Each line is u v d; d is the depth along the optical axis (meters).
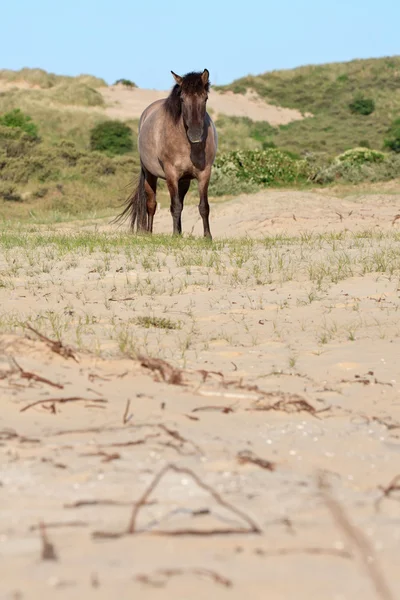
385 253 24.02
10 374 10.53
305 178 66.50
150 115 32.50
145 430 8.59
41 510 6.07
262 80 161.12
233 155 66.12
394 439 8.67
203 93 28.23
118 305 18.03
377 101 149.00
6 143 77.31
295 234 35.69
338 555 5.08
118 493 6.49
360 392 11.06
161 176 32.06
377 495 6.58
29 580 4.65
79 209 63.09
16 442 7.99
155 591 4.49
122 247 27.05
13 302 18.06
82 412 9.35
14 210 60.72
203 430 8.78
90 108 129.75
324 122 142.75
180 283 20.53
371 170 66.75
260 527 5.67
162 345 14.02
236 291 19.44
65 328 15.06
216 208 46.97
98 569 4.82
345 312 16.88
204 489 6.60
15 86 140.50
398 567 4.91
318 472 7.22
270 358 13.22
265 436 8.66
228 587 4.55
